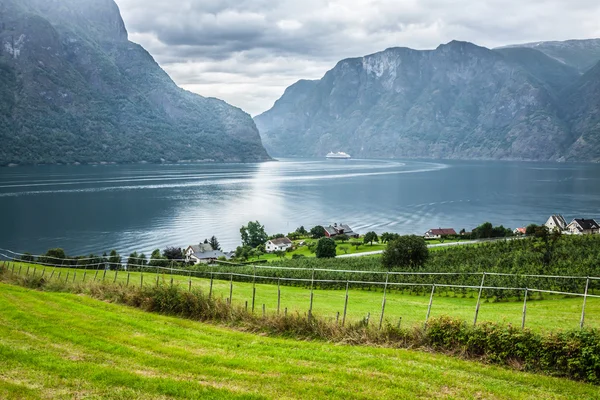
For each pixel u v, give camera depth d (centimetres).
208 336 2325
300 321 2494
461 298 4953
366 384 1655
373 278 5912
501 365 1928
